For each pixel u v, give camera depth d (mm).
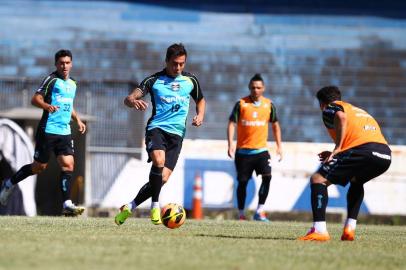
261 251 21891
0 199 40688
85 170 64688
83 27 104000
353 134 26406
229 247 22750
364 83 99500
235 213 62500
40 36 101938
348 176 26406
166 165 30422
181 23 106188
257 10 109000
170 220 29922
